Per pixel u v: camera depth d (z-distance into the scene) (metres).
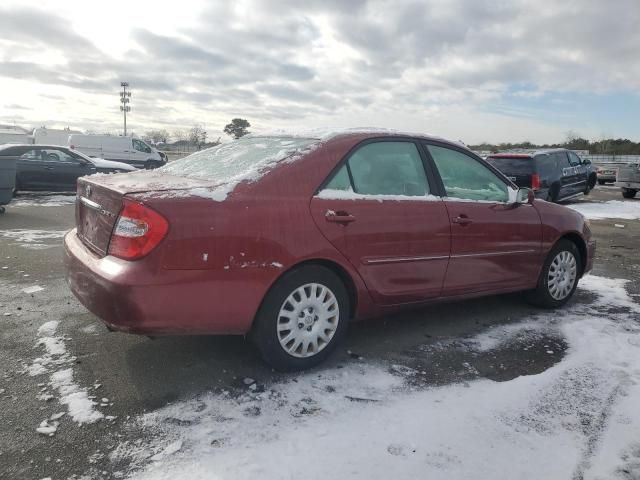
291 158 3.30
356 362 3.50
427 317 4.51
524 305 4.95
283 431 2.61
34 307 4.32
